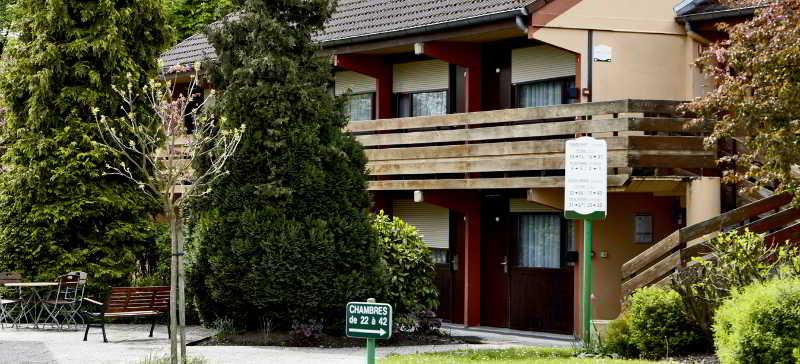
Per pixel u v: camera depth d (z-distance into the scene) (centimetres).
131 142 1511
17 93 2008
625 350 1383
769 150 1362
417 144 2136
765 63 1343
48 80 1944
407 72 2289
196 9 3541
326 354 1477
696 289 1327
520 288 2070
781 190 1404
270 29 1639
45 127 1980
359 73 2341
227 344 1595
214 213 1627
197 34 2844
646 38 1936
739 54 1394
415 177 2120
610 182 1723
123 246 2005
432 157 1977
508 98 2102
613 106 1709
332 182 1623
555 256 2020
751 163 1516
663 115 1784
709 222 1531
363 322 937
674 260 1508
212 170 1516
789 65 1324
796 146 1342
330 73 1719
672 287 1357
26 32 2014
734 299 1171
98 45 1952
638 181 1725
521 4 1875
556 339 1905
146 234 2038
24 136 1988
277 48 1655
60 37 1980
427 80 2244
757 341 1044
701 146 1708
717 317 1137
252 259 1582
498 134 1869
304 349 1538
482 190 2127
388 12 2253
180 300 1238
